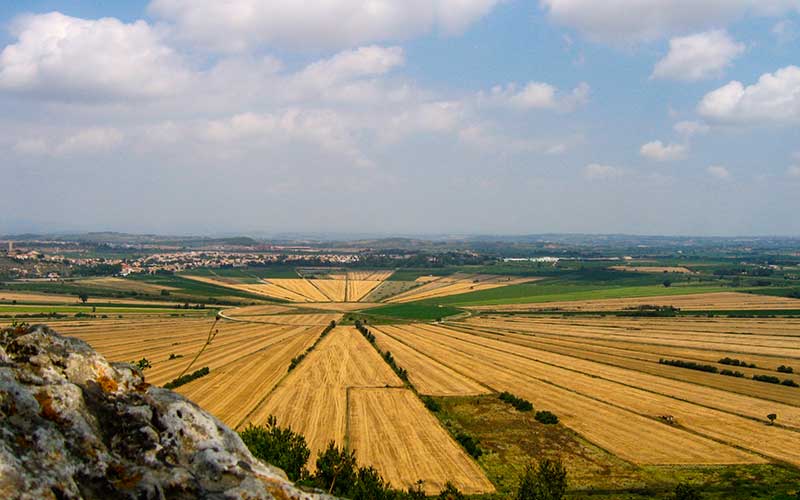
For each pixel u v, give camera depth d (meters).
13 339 12.10
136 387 13.02
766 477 52.03
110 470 10.47
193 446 12.06
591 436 64.12
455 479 49.69
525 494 37.41
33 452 9.60
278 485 12.08
